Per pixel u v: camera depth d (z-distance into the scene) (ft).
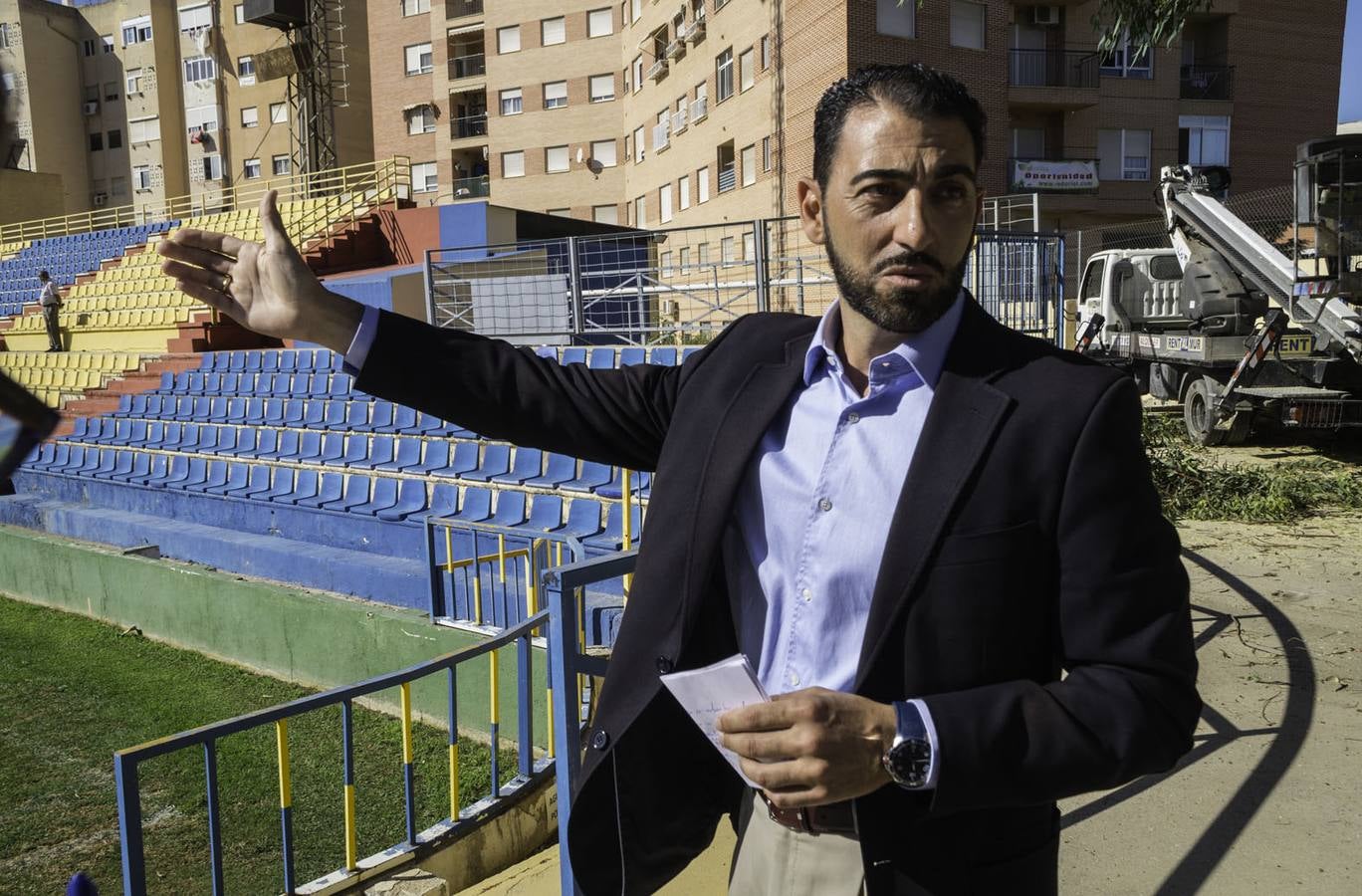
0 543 34.73
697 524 4.98
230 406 44.16
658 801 5.28
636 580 5.24
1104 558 4.12
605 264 44.16
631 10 124.77
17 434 2.52
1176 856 10.57
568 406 5.59
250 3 94.84
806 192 5.11
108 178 170.71
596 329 37.55
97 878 15.78
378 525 31.22
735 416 5.06
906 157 4.37
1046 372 4.45
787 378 5.04
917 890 4.45
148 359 54.24
